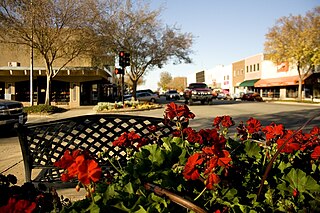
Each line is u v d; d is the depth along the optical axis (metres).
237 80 70.56
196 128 11.97
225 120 3.32
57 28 24.64
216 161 1.94
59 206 2.32
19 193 2.46
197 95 30.94
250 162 2.57
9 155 7.38
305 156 2.73
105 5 28.19
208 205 2.02
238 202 2.01
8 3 21.67
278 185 2.12
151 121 4.58
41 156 4.46
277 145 2.57
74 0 24.22
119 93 62.16
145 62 34.94
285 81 47.44
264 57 55.94
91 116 4.53
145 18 32.75
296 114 18.73
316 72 42.25
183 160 2.28
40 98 34.31
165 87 138.25
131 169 2.24
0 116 10.84
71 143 4.52
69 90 33.97
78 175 1.69
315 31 37.44
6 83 33.53
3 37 24.12
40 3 22.66
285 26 39.41
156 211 1.70
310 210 1.83
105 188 2.00
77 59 32.94
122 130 4.59
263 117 16.77
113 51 32.44
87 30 25.77
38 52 28.84
